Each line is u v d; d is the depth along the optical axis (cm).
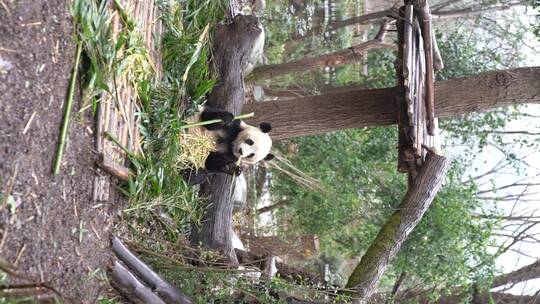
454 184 841
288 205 986
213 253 496
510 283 966
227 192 573
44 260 300
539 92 607
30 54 285
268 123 605
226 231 565
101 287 354
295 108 638
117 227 400
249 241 846
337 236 1002
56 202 313
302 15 1077
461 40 1002
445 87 625
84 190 346
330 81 1152
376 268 591
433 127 605
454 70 954
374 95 628
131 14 407
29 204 288
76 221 334
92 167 353
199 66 523
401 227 604
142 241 438
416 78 580
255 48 621
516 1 1195
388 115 626
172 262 443
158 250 451
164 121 448
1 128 267
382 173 977
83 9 324
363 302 576
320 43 1130
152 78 455
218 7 605
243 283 482
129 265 386
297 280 600
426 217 782
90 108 354
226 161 567
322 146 950
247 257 599
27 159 285
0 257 266
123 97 395
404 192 923
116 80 382
